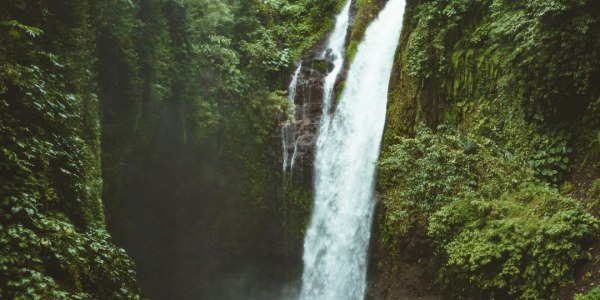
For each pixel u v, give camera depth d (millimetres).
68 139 8062
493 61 11078
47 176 7277
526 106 10125
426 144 11422
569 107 9617
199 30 13680
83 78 9383
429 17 12148
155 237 14219
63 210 7477
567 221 8367
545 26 9320
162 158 13195
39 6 8797
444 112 11836
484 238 9195
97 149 9328
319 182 14461
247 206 14406
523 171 9812
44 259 6230
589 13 8930
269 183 14461
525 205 9266
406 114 12531
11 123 6996
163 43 12297
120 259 7680
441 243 10078
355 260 12930
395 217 11328
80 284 6418
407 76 12750
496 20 11039
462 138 10828
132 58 11352
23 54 7887
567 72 9258
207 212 14367
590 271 7879
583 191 8945
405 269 11297
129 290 7457
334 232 13672
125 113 11531
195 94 13102
